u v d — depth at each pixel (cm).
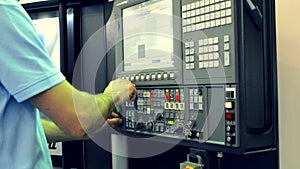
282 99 64
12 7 61
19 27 61
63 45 94
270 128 64
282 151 65
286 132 64
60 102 62
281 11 64
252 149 61
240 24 59
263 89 64
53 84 62
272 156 67
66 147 97
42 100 62
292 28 63
